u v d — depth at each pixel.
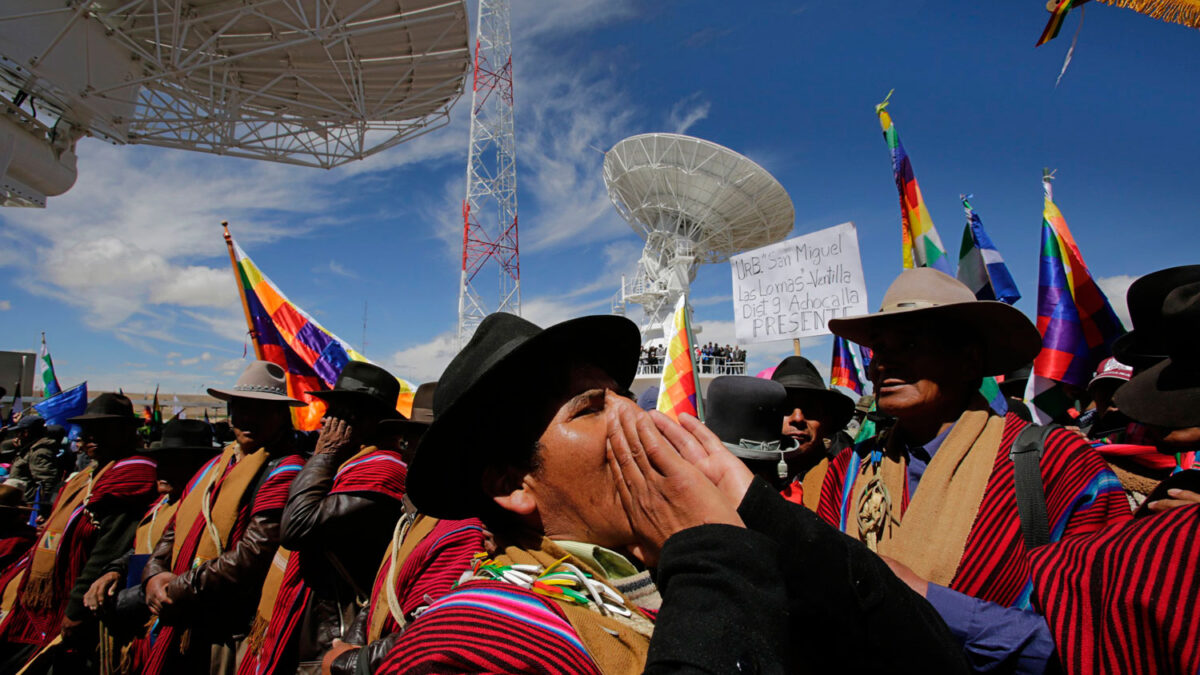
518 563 1.22
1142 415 1.58
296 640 3.11
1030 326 2.03
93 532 5.09
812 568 0.93
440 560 2.40
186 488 4.30
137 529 4.83
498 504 1.25
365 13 13.16
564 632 1.03
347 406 3.31
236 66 14.30
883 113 4.20
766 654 0.84
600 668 1.01
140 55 12.36
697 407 4.56
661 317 27.44
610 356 1.35
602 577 1.16
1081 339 4.16
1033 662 1.46
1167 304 1.50
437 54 14.99
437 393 1.40
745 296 5.10
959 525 1.83
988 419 2.04
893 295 2.18
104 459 5.39
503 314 1.39
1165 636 1.19
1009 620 1.53
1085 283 4.28
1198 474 1.46
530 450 1.20
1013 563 1.78
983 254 4.47
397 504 3.12
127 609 3.95
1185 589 1.18
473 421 1.21
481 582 1.15
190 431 4.88
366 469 3.11
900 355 2.11
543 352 1.21
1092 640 1.32
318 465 3.16
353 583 3.06
